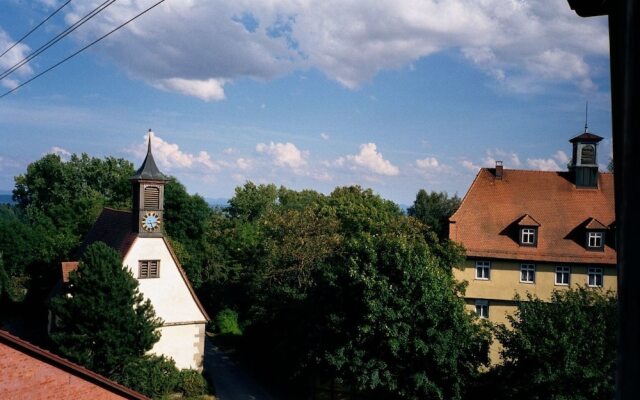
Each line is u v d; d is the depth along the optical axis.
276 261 39.22
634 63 1.60
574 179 40.50
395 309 27.11
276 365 36.84
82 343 26.67
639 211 1.52
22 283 54.56
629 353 1.51
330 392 31.97
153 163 33.97
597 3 3.10
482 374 27.92
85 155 85.31
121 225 38.38
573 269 36.84
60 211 59.72
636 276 1.51
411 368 26.95
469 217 39.19
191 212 54.19
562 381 22.08
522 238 37.50
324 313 29.42
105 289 27.34
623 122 1.66
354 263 28.56
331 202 55.03
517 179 40.81
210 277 51.00
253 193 87.38
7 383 14.51
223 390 33.81
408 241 37.97
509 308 37.38
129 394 16.62
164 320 33.78
